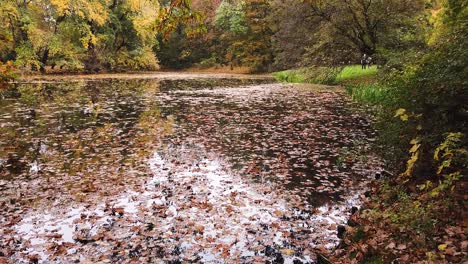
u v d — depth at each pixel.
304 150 9.25
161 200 6.13
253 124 12.55
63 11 34.12
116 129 11.62
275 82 30.86
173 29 5.41
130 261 4.34
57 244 4.70
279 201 6.15
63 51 36.00
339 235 5.00
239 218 5.50
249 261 4.38
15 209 5.74
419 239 4.09
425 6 21.44
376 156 8.59
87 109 15.52
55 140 10.06
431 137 5.58
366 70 26.58
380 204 5.54
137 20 40.28
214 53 55.59
